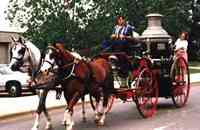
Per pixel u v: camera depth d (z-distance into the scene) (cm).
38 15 3058
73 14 3061
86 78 1294
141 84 1523
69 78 1257
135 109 1708
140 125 1364
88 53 1850
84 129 1316
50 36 2948
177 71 1705
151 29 1736
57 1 3047
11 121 1498
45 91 1271
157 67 1653
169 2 3975
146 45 1702
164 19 3822
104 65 1422
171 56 1694
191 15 5872
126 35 1527
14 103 1889
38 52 1313
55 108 1742
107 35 3036
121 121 1446
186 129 1295
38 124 1273
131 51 1529
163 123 1393
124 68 1505
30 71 1302
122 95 1468
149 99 1588
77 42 3028
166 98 1834
